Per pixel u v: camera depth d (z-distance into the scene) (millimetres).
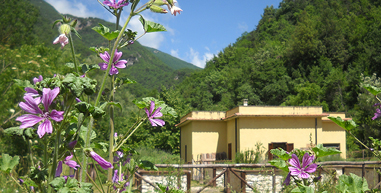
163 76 159625
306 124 19672
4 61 8469
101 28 2057
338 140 21766
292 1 101312
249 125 19250
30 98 1166
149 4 2061
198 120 21797
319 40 55750
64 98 1205
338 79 45938
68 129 1609
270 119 19469
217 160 19969
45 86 1228
